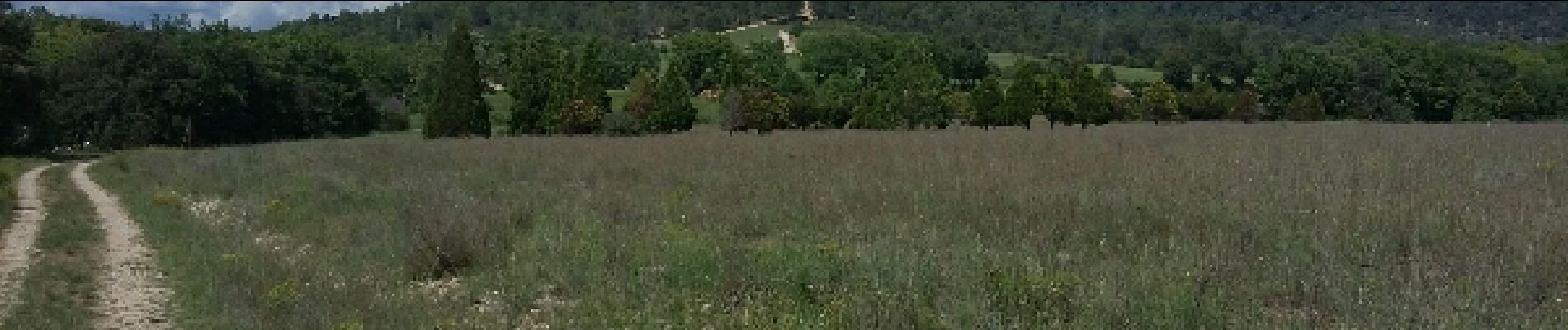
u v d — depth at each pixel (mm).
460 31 48719
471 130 48219
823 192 13742
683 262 9164
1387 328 5957
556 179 18750
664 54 144875
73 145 60312
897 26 183625
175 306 9805
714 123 69125
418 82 105062
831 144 25781
